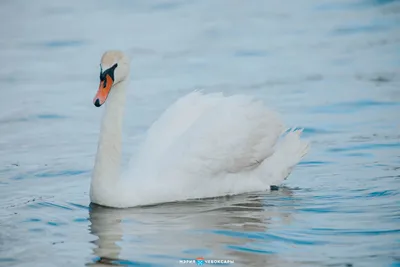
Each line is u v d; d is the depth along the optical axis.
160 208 15.09
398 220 13.99
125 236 13.46
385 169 17.03
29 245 13.12
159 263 12.23
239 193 16.12
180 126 16.28
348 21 31.25
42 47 29.88
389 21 30.80
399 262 12.16
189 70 26.16
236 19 32.81
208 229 13.76
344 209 14.73
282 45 28.81
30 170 17.53
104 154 15.05
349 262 12.20
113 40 30.31
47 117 21.92
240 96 16.50
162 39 30.23
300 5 34.41
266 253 12.61
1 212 14.83
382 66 25.64
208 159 15.63
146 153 15.95
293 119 20.98
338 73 25.22
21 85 25.22
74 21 33.44
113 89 15.04
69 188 16.38
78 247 12.98
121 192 15.07
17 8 36.03
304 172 17.20
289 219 14.27
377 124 20.28
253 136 16.08
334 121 20.73
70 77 26.03
